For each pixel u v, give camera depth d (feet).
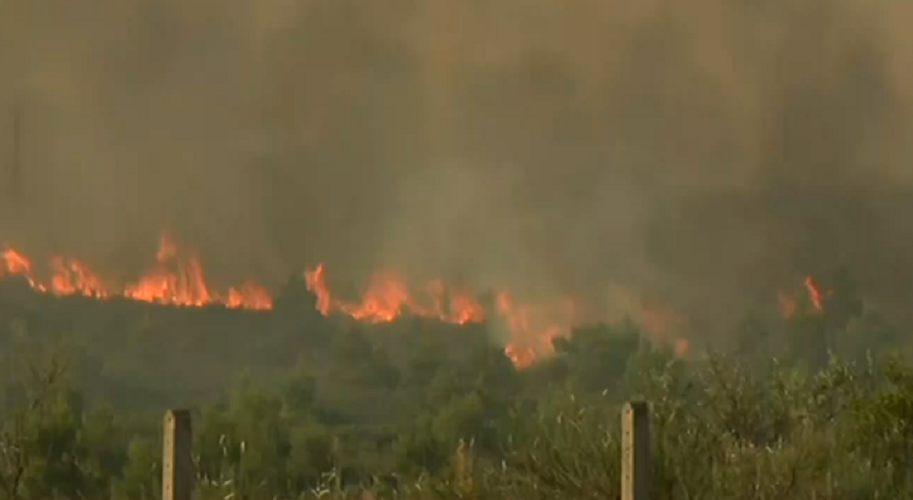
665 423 114.11
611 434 109.50
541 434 115.03
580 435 111.55
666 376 131.85
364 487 145.18
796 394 143.13
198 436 171.32
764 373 153.17
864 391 144.05
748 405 138.41
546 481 109.81
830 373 148.77
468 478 118.73
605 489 107.04
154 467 161.99
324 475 157.48
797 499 113.29
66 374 174.29
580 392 125.70
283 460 172.14
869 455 125.29
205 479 137.39
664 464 108.68
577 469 109.09
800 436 128.36
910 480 124.77
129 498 155.43
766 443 132.87
